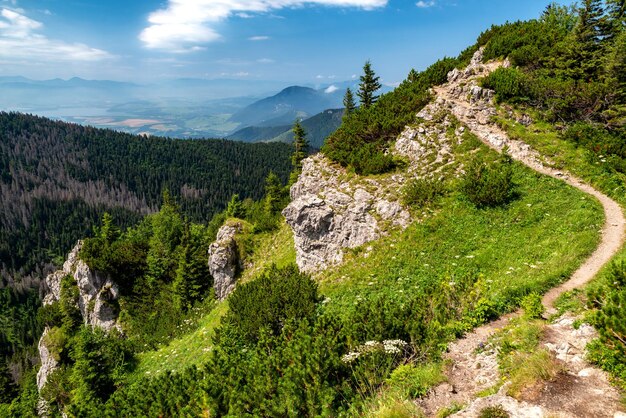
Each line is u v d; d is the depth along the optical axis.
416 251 23.06
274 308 19.44
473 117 31.17
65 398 34.47
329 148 36.84
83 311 51.41
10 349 143.12
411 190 26.77
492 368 10.23
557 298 14.23
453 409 8.59
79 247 59.97
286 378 10.88
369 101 62.53
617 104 27.83
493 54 38.16
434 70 40.91
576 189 23.27
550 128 28.72
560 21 53.62
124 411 14.61
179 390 13.80
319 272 27.64
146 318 44.28
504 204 23.72
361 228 27.72
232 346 19.28
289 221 32.38
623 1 35.16
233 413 10.44
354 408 9.78
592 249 17.42
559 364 8.84
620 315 8.35
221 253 40.22
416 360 11.76
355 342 12.24
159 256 49.66
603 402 7.41
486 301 14.04
